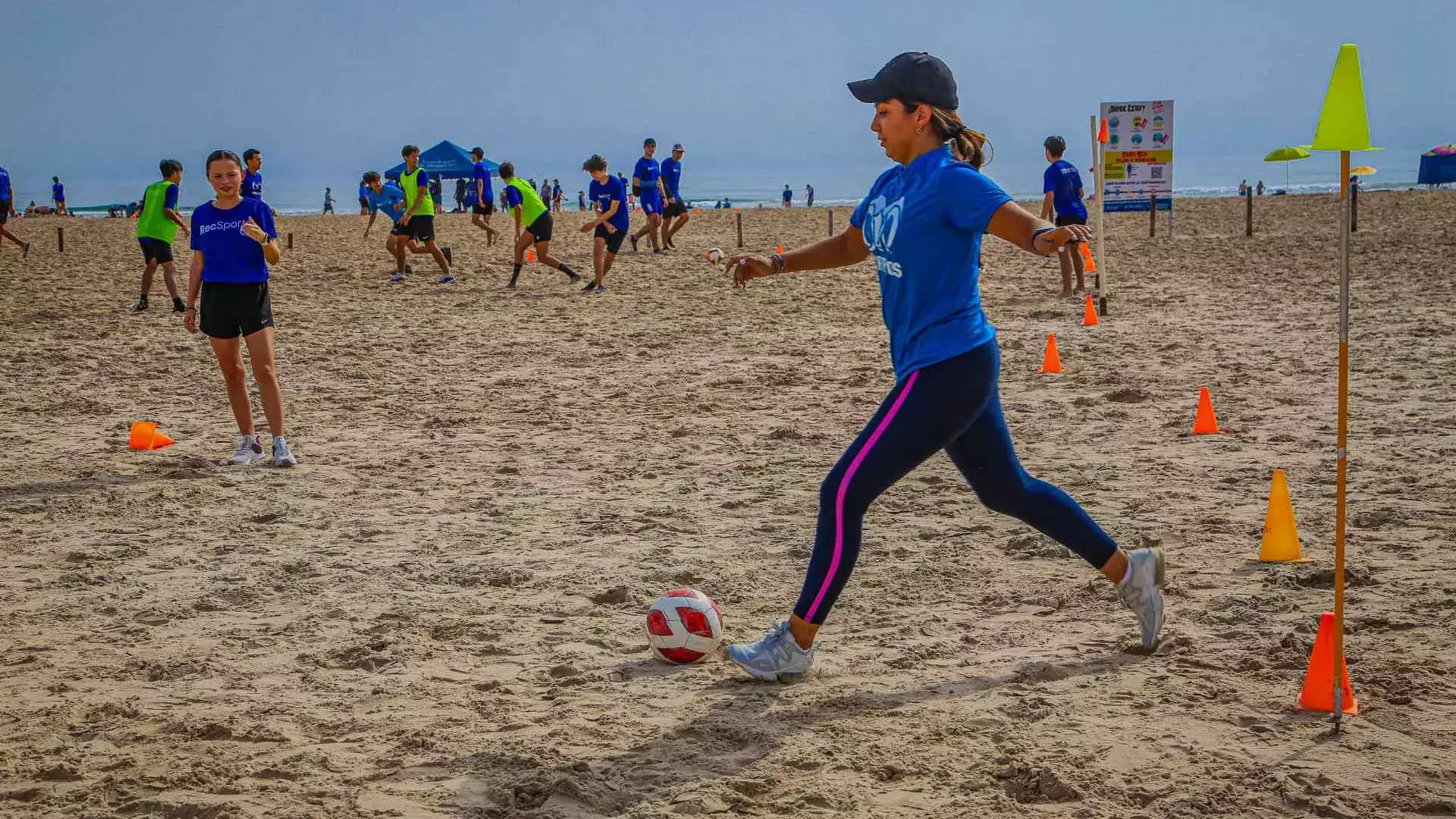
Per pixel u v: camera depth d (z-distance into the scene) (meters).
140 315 15.80
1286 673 4.11
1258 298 15.38
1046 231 3.54
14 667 4.52
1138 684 4.09
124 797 3.48
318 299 17.61
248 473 7.68
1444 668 4.08
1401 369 10.10
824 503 4.01
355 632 4.88
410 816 3.32
